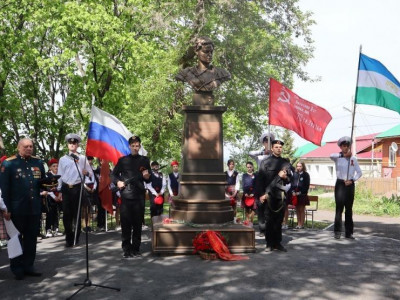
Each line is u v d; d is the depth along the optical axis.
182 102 19.27
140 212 7.82
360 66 10.09
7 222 6.23
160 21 17.55
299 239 9.80
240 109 20.42
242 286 5.98
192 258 7.76
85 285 5.88
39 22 19.98
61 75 23.97
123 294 5.63
